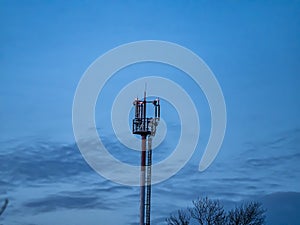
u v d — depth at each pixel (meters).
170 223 60.84
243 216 60.72
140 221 54.25
